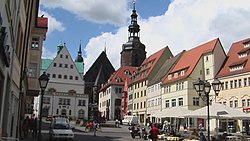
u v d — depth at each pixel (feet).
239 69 182.80
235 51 201.16
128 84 319.47
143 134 119.14
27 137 98.02
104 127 211.00
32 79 113.70
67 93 311.27
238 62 185.26
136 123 252.42
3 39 29.30
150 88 264.31
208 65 205.26
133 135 119.55
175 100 217.97
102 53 429.38
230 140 87.76
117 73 353.10
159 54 282.77
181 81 212.64
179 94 213.46
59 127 97.09
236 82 181.37
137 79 296.10
